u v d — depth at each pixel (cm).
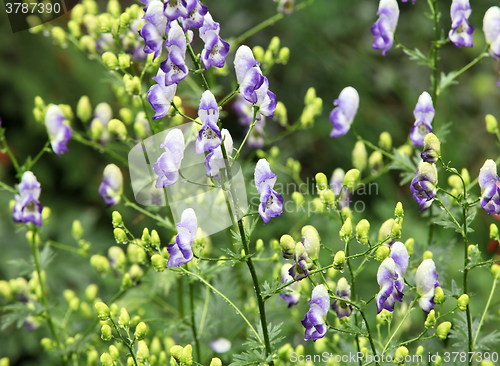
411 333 1155
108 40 1080
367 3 1862
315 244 737
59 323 1052
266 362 757
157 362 945
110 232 1578
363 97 1800
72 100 1688
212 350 1023
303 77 1808
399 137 1802
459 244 1418
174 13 686
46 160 1680
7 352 1361
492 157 1798
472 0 1881
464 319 850
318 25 1805
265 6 1809
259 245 904
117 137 973
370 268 1300
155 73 997
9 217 1527
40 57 1678
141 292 1112
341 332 816
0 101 1688
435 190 756
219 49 712
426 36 1878
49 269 1433
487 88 1866
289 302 872
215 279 1064
